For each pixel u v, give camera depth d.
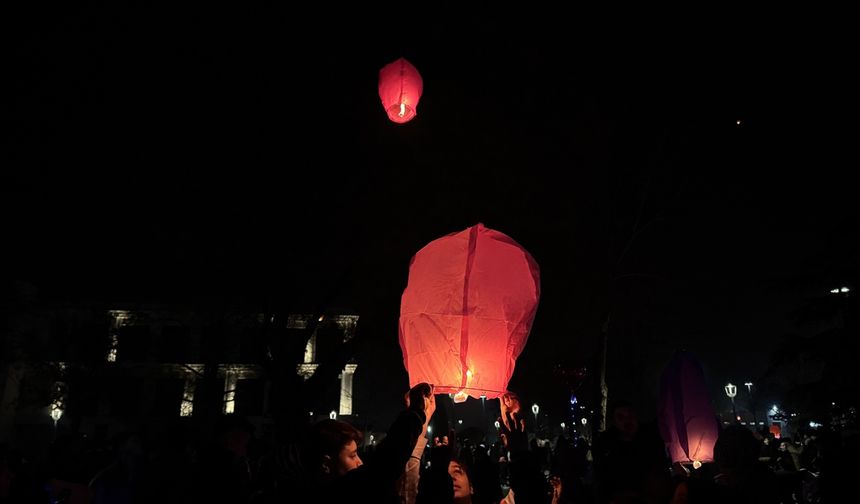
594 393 14.78
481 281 3.43
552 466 10.68
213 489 4.17
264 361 15.34
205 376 19.38
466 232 3.56
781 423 21.70
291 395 14.89
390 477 2.20
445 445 3.14
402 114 6.02
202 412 19.16
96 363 36.91
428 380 3.34
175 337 42.34
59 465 4.96
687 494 2.41
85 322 38.16
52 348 36.88
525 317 3.53
